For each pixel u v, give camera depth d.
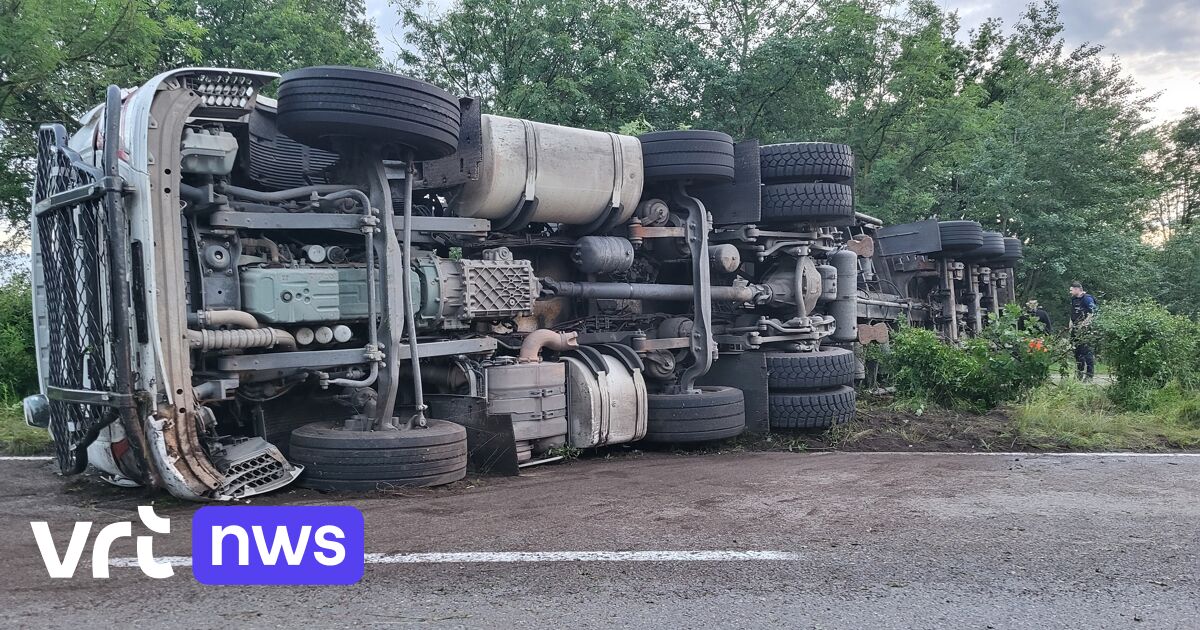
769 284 9.27
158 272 5.28
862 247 12.52
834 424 8.79
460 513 5.19
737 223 8.83
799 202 8.97
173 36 14.62
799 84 22.33
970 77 38.94
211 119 5.73
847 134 24.64
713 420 8.09
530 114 18.39
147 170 5.24
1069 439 8.58
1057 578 4.07
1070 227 25.91
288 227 5.87
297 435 5.98
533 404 7.13
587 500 5.62
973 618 3.54
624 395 7.78
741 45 24.75
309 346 6.14
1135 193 27.98
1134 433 8.88
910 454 8.00
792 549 4.48
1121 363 10.80
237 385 5.73
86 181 5.59
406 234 6.32
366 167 6.18
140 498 5.63
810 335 9.26
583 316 8.64
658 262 9.01
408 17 20.69
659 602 3.66
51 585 3.80
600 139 7.87
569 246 8.16
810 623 3.46
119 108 5.33
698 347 8.42
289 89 5.75
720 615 3.53
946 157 26.77
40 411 6.41
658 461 7.51
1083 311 16.30
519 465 7.01
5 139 11.97
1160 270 29.12
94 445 5.95
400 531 4.74
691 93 22.64
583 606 3.60
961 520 5.16
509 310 7.14
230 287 5.81
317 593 3.72
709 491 5.96
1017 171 25.86
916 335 10.54
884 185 24.58
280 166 6.72
